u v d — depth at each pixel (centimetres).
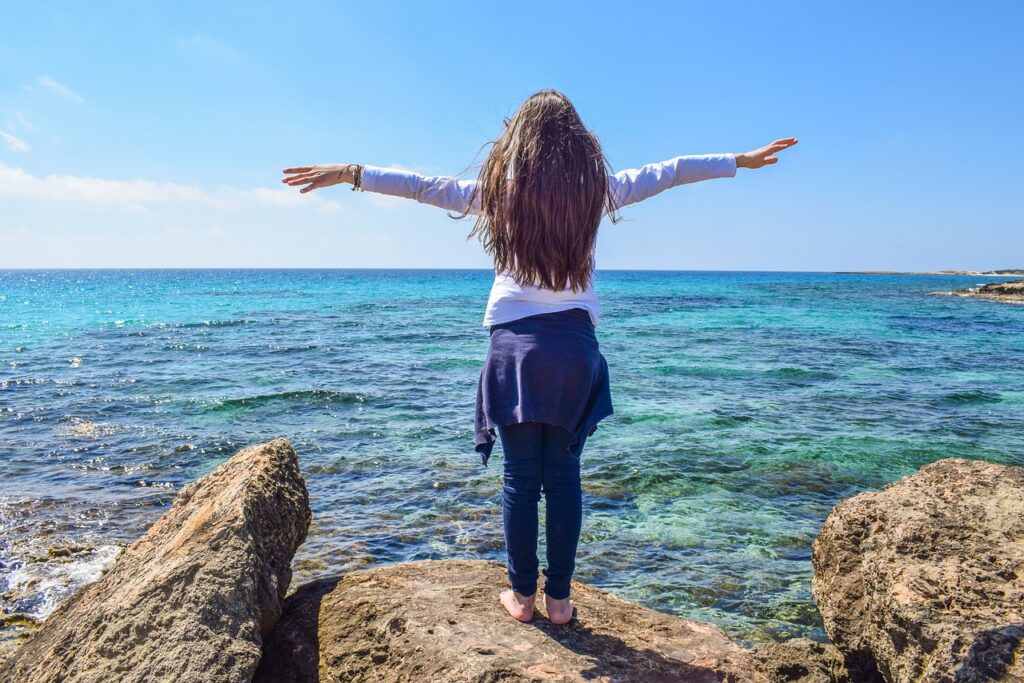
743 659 263
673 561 530
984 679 200
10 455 838
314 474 750
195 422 1010
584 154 224
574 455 240
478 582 302
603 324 2761
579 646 254
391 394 1223
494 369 236
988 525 246
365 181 248
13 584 504
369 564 523
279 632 271
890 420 1022
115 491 713
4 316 3030
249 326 2598
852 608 270
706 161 254
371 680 242
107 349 1852
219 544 260
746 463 782
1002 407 1138
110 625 235
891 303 4559
